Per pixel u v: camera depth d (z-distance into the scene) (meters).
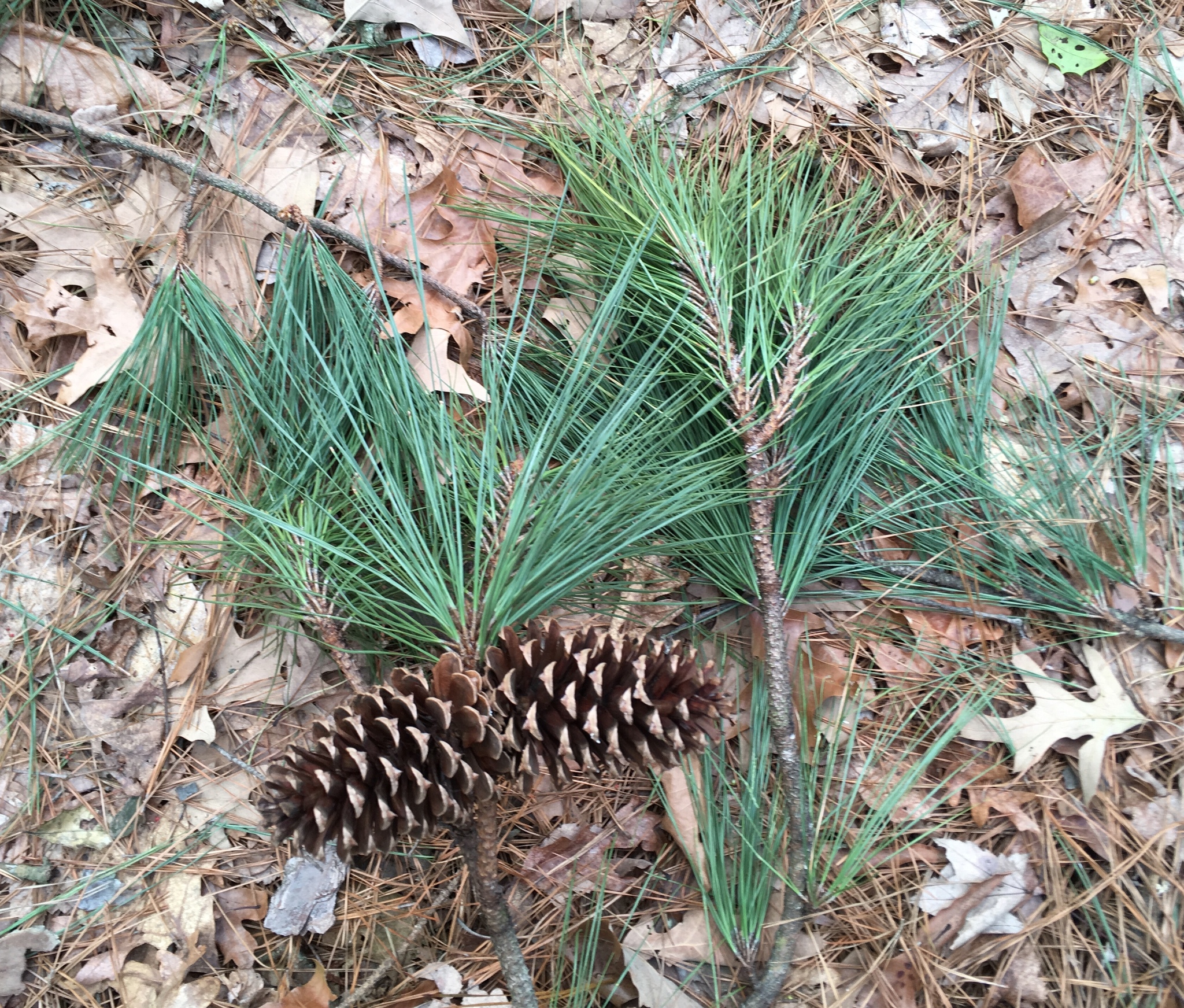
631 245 0.58
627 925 0.57
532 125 0.65
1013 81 0.70
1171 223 0.69
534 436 0.58
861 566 0.62
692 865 0.58
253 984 0.56
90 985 0.55
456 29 0.66
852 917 0.58
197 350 0.60
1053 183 0.68
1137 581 0.62
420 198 0.64
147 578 0.59
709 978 0.58
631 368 0.60
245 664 0.60
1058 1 0.71
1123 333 0.67
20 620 0.58
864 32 0.70
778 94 0.69
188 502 0.60
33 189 0.61
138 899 0.57
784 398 0.56
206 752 0.59
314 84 0.65
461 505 0.54
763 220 0.60
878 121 0.69
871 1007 0.57
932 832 0.60
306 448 0.57
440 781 0.44
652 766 0.56
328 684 0.60
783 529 0.59
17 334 0.60
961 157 0.69
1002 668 0.62
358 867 0.58
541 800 0.60
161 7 0.63
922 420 0.63
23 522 0.59
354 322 0.57
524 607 0.50
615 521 0.52
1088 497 0.63
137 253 0.62
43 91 0.62
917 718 0.62
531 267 0.64
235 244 0.63
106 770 0.58
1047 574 0.61
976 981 0.57
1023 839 0.60
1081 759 0.60
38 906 0.56
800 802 0.57
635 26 0.69
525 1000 0.51
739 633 0.62
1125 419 0.66
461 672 0.45
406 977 0.56
